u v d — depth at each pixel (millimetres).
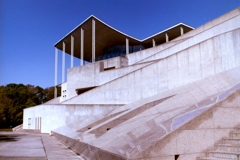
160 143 5234
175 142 5355
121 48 42062
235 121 6074
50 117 25328
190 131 5539
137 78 19391
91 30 35500
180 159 5328
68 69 33562
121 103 20562
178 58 15734
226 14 19781
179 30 37688
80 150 9445
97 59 46812
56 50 43219
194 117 5676
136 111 13156
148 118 9586
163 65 17078
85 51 45656
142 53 30234
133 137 6906
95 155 7176
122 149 5930
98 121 16766
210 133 5723
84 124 19156
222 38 12719
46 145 13508
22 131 31531
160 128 6301
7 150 10938
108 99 21750
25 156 8938
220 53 12750
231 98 6137
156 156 5137
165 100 11531
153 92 17781
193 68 14469
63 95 37688
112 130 10547
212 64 13180
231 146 5293
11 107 52000
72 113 23516
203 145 5598
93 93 23391
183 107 8773
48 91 66688
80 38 38469
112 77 27703
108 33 36469
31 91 62438
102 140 8727
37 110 27984
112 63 30828
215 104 5953
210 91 9961
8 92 57875
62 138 15484
